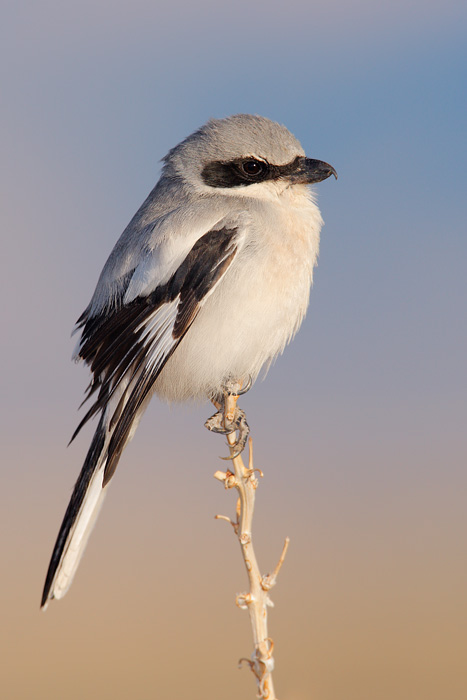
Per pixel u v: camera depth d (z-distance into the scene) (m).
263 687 5.13
